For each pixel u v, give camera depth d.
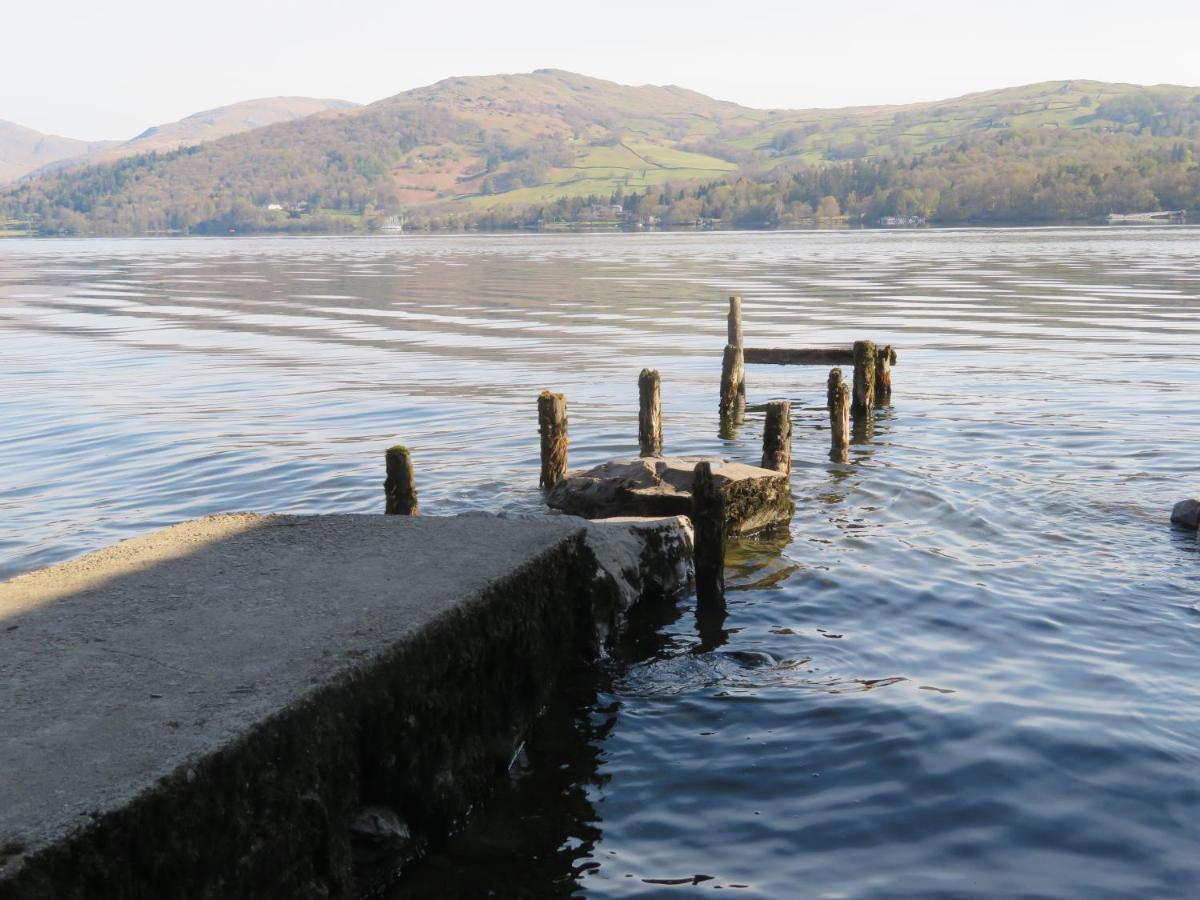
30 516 10.55
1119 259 56.44
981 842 5.05
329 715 4.46
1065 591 7.98
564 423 10.68
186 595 5.59
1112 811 5.26
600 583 7.47
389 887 4.79
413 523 6.93
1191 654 7.00
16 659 4.76
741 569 8.69
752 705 6.59
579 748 6.10
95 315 33.22
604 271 55.72
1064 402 15.17
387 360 21.28
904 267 53.75
